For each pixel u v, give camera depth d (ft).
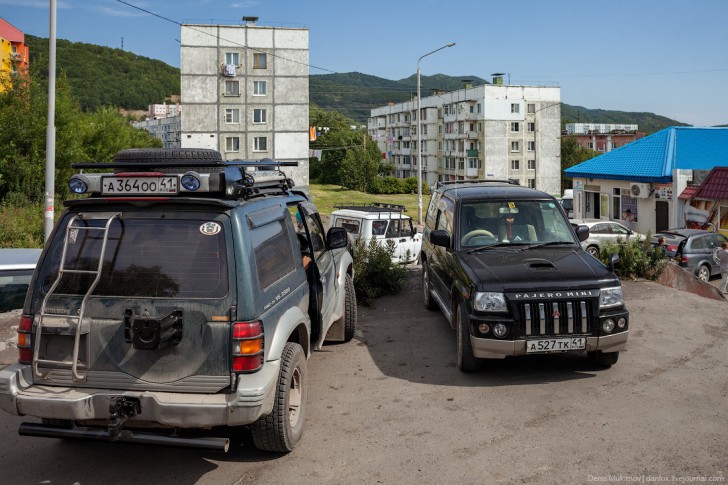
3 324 22.20
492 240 22.93
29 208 71.82
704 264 58.29
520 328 18.40
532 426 15.87
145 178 13.09
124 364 12.63
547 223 23.54
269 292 13.69
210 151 21.63
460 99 291.38
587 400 17.54
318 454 14.53
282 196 17.48
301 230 18.69
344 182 303.27
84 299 12.48
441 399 17.89
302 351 15.25
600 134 386.11
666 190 86.02
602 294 18.80
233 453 14.73
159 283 12.78
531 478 13.21
